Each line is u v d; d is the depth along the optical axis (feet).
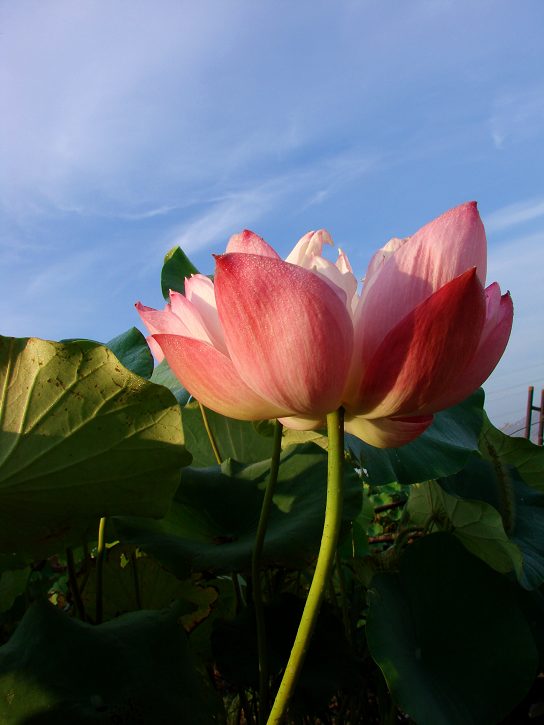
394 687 1.47
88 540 1.86
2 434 1.38
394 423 1.36
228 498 2.03
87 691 1.30
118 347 2.36
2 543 1.62
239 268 1.10
